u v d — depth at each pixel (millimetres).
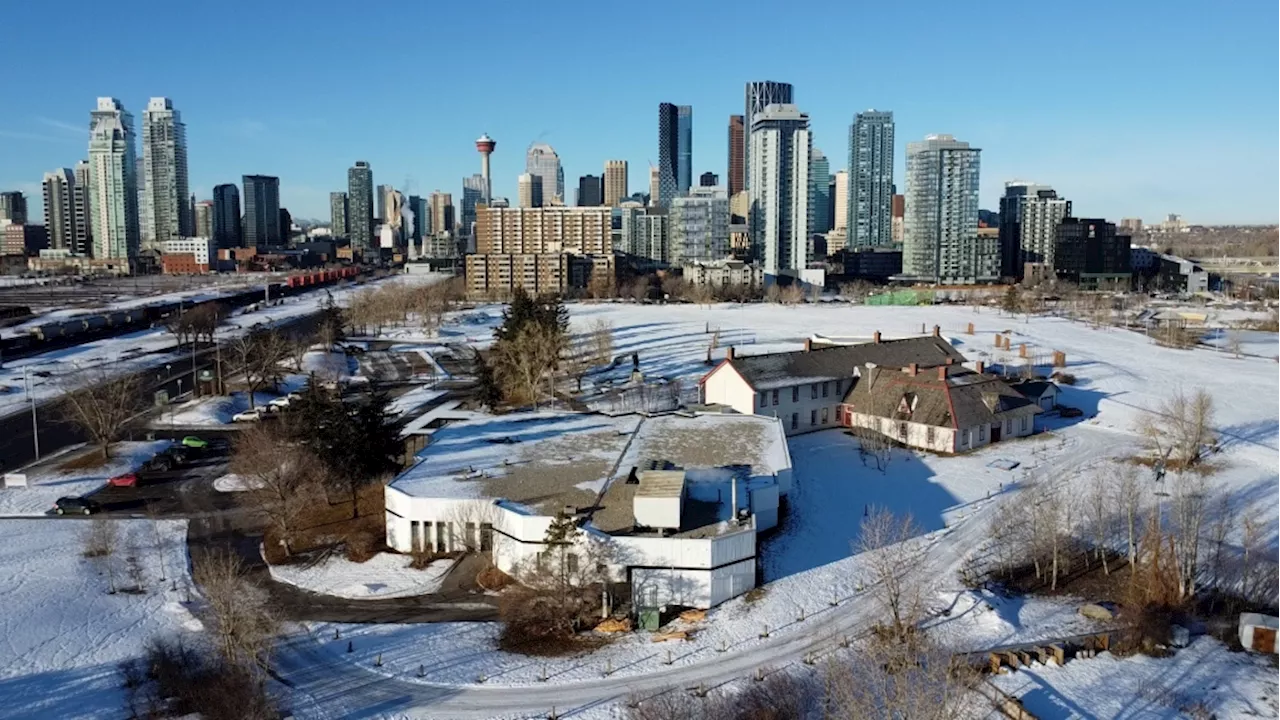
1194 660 59094
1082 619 64562
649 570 65562
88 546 76938
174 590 68250
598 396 138875
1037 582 70750
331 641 60875
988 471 98750
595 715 52125
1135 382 151500
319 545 77438
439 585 69562
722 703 52406
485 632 62438
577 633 62188
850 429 118312
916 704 45594
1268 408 131125
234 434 115625
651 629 62625
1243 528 80188
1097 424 121875
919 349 132250
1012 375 146750
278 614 64188
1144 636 61125
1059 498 83312
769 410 113250
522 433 99188
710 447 91562
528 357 133125
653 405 130500
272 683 55500
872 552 72312
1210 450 106375
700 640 60969
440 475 82312
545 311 155500
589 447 92062
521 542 69250
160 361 173125
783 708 51406
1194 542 69500
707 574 65125
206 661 55656
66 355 179125
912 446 109438
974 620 63656
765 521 79312
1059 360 164000
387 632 62125
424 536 75500
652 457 87562
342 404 84500
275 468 77750
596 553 65375
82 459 102125
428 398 139875
